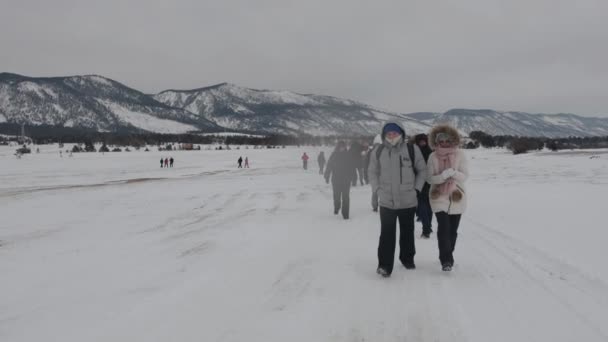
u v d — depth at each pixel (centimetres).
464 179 503
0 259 593
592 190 1283
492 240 659
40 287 464
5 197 1520
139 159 6203
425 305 396
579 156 3938
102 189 1786
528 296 415
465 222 826
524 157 4225
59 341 326
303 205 1161
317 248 637
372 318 366
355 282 467
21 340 329
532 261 533
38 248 664
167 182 2169
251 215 984
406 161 487
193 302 407
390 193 486
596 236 650
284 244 664
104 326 353
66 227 860
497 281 464
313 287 450
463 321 358
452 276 485
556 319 360
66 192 1670
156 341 323
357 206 1138
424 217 717
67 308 397
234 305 398
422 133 720
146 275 504
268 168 3666
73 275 509
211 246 660
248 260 567
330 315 373
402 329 344
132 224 889
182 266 543
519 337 326
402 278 482
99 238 741
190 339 325
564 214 856
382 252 488
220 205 1182
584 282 451
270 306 395
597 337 325
